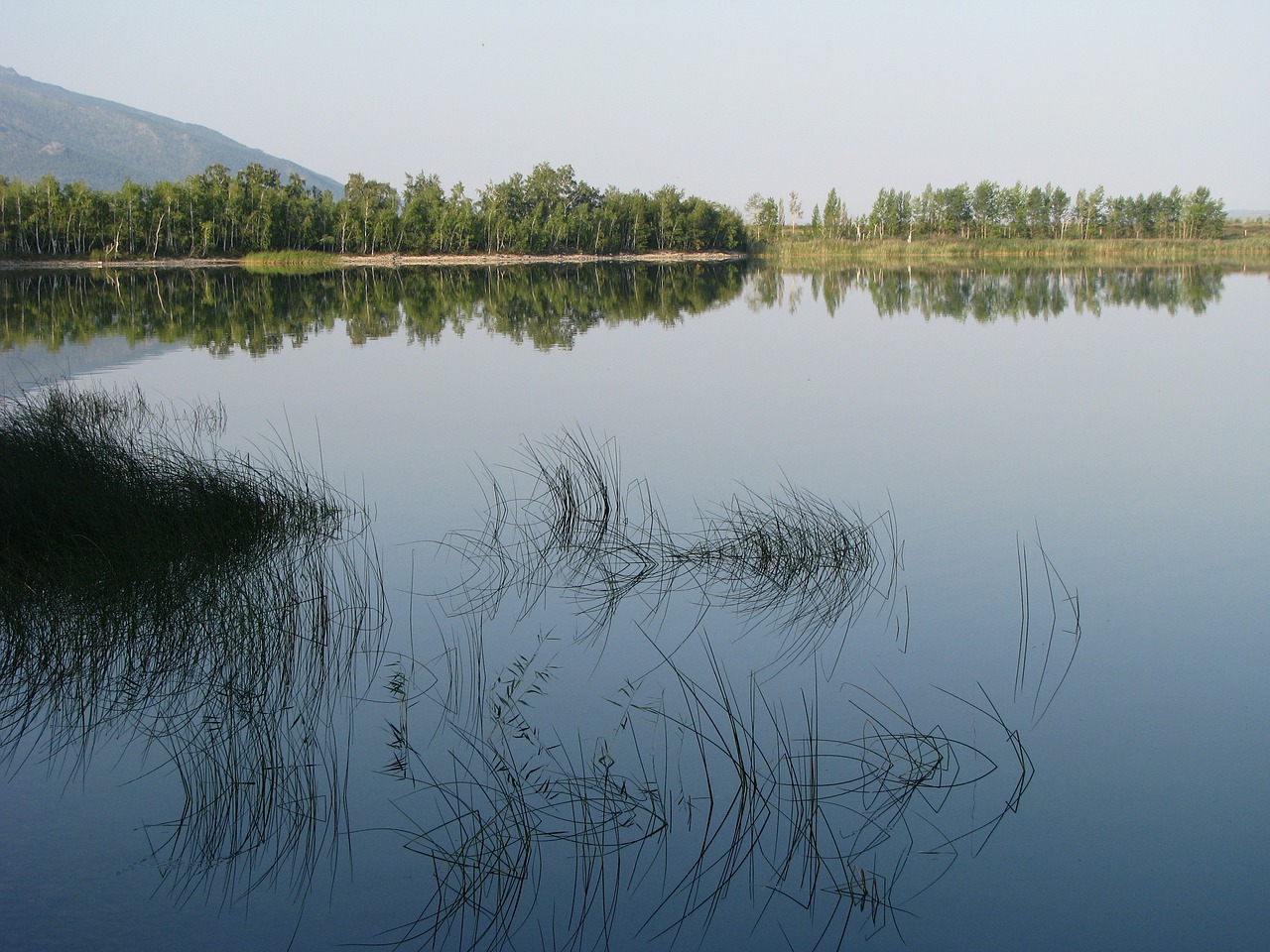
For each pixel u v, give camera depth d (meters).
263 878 4.06
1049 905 3.97
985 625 6.60
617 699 5.54
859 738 5.15
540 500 9.47
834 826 4.43
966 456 11.32
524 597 7.05
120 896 3.92
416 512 9.09
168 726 5.25
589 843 4.30
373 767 4.86
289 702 5.49
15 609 6.37
